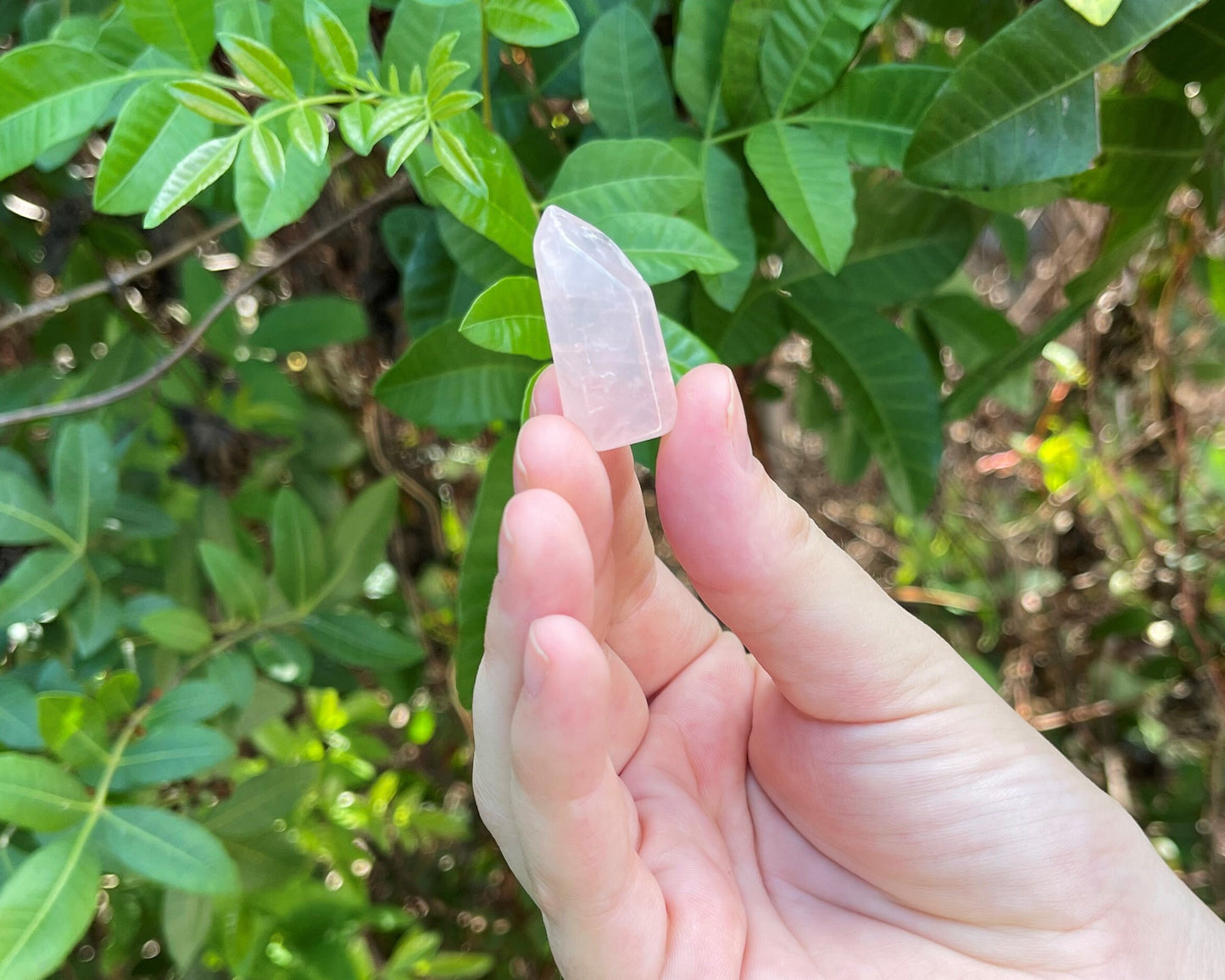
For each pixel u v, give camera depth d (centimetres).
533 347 12
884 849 16
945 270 19
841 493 38
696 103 16
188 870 15
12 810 15
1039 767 15
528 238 13
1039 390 34
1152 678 30
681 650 19
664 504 13
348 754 25
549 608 11
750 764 18
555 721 11
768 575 13
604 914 13
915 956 16
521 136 18
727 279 15
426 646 28
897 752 15
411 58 14
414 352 15
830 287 18
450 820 28
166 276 26
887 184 18
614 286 12
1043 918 15
